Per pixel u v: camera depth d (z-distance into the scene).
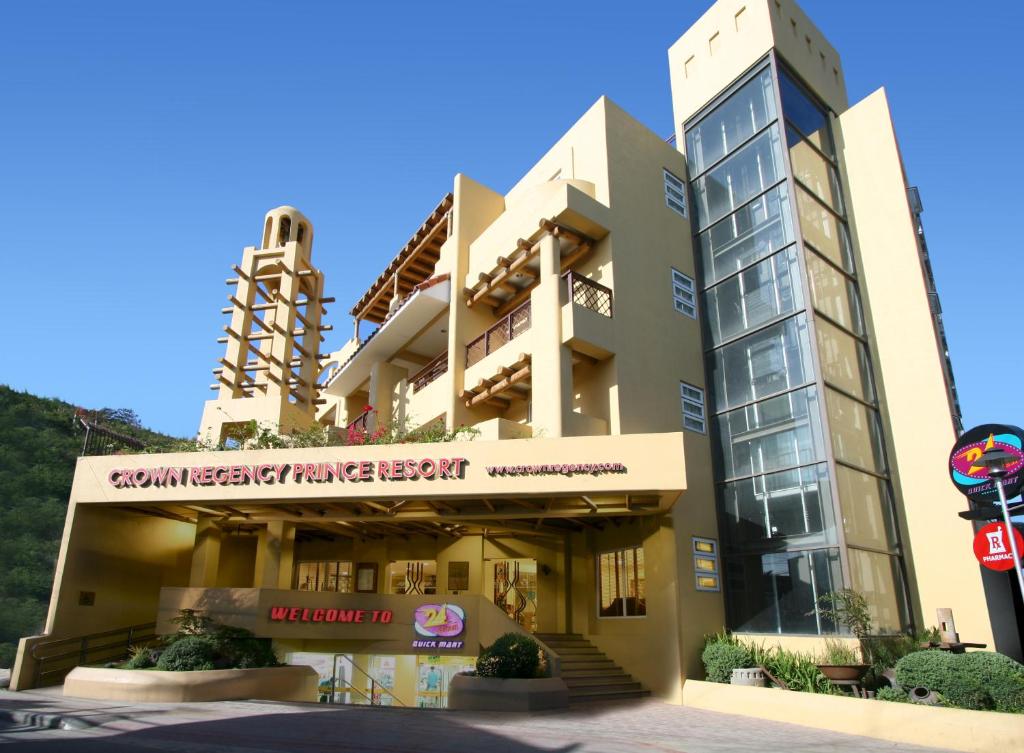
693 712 15.15
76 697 15.73
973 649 17.14
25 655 17.50
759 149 22.78
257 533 23.05
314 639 19.53
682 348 22.53
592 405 20.91
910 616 18.34
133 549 21.09
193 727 11.70
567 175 24.91
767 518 19.52
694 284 24.08
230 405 26.00
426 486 17.11
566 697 15.55
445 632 18.97
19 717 12.96
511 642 16.00
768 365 20.88
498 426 20.17
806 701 13.64
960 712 11.23
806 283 20.14
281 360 26.92
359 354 31.80
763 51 23.30
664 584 18.03
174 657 16.28
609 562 20.41
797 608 18.09
